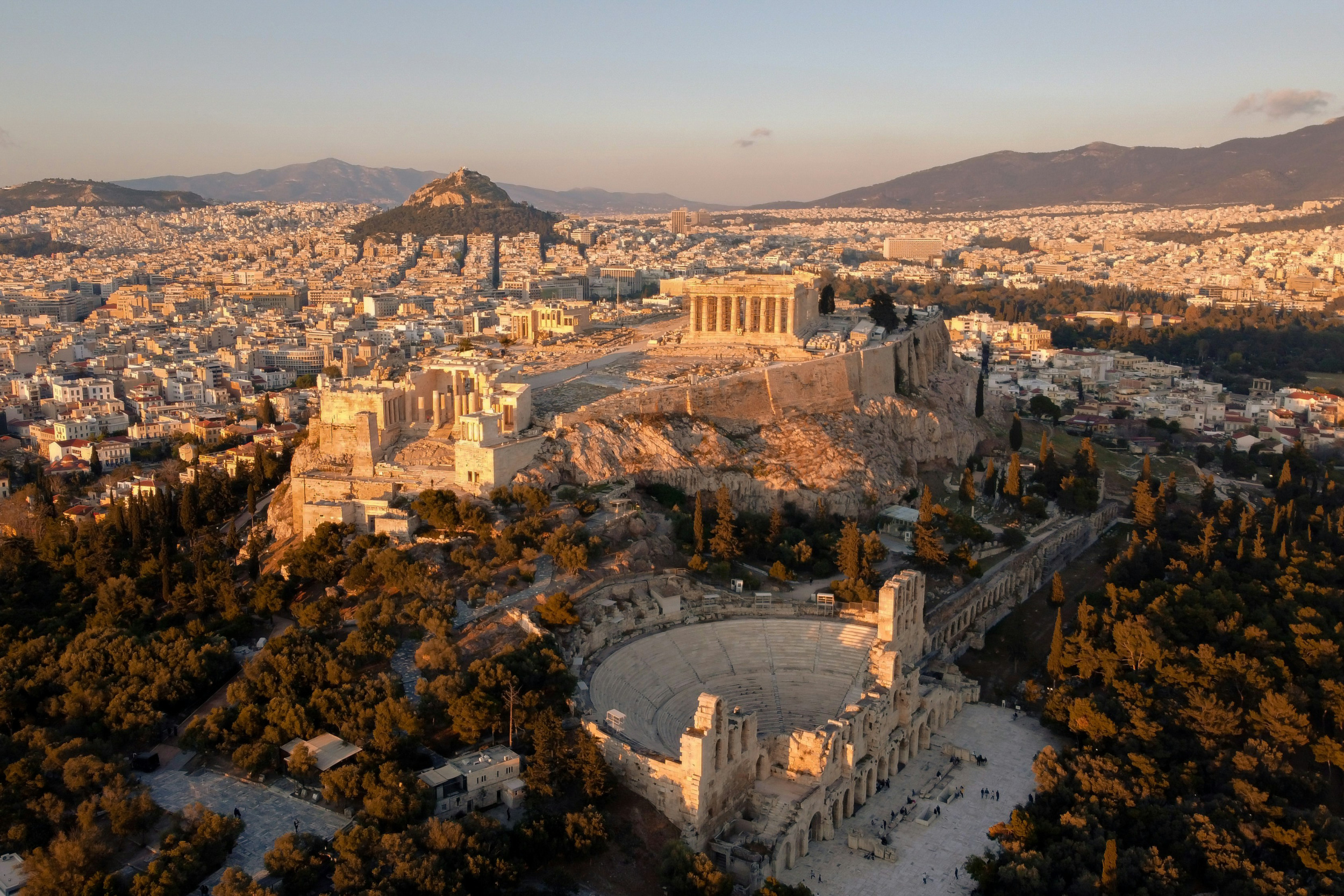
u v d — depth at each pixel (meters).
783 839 150.62
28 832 132.12
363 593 198.00
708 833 149.75
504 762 147.88
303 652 166.50
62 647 182.75
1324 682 187.00
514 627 181.50
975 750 188.75
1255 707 189.38
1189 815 155.25
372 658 170.12
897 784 177.75
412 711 152.38
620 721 160.00
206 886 125.06
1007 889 144.00
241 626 189.75
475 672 159.38
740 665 195.75
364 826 131.38
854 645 198.62
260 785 146.62
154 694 161.38
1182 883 145.50
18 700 164.00
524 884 135.25
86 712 160.00
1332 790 174.62
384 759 145.00
